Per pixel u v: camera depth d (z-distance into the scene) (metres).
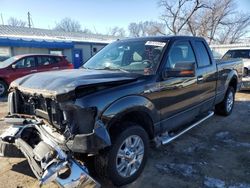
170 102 3.78
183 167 3.77
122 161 3.15
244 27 43.16
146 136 3.42
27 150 2.95
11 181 3.37
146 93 3.31
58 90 2.70
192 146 4.55
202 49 4.89
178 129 4.43
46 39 18.58
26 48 17.09
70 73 3.34
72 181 2.60
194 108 4.52
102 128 2.74
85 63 4.45
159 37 4.13
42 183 2.50
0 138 3.39
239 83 6.73
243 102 8.20
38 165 2.74
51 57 11.47
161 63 3.62
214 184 3.34
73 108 2.66
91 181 2.71
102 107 2.78
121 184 3.20
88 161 3.12
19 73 10.36
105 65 4.06
